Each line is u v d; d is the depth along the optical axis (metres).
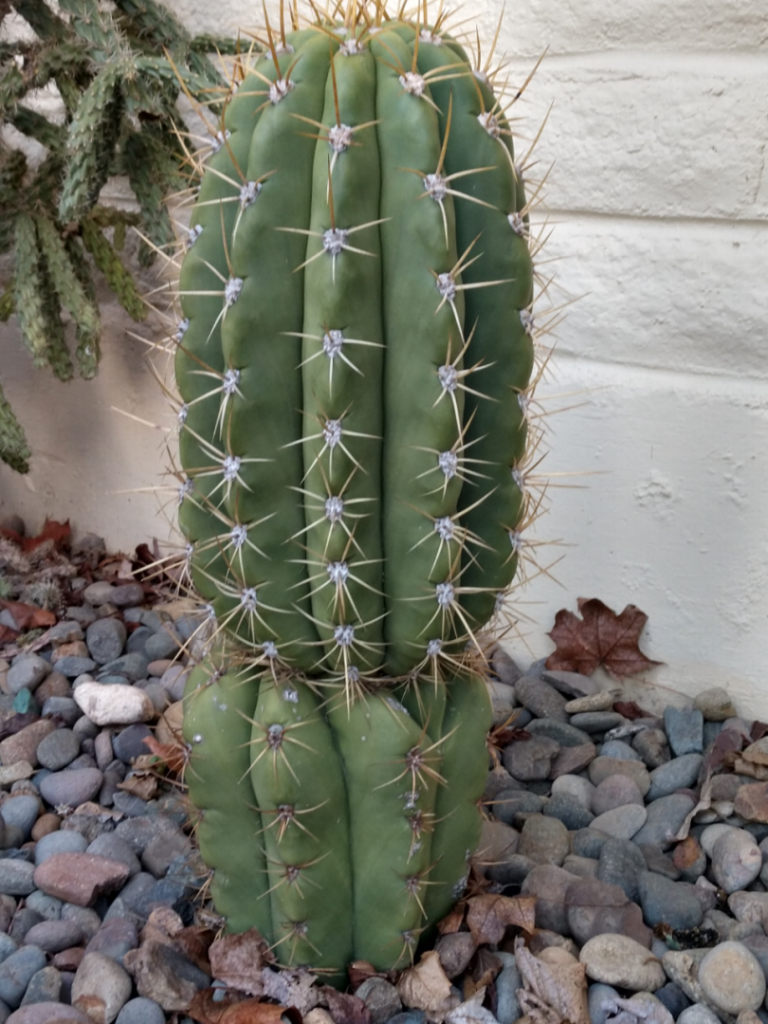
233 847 0.56
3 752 0.76
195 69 0.83
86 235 0.90
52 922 0.61
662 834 0.69
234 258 0.47
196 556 0.53
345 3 0.66
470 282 0.50
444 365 0.47
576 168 0.78
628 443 0.81
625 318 0.79
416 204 0.47
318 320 0.47
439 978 0.56
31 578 0.99
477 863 0.63
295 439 0.50
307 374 0.48
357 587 0.50
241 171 0.48
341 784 0.53
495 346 0.51
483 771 0.57
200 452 0.51
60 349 0.92
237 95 0.48
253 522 0.50
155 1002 0.56
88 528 1.11
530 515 0.67
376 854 0.54
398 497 0.50
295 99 0.46
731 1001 0.56
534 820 0.69
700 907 0.63
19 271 0.85
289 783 0.52
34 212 0.87
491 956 0.59
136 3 0.83
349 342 0.46
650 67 0.74
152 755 0.76
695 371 0.77
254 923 0.58
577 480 0.84
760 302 0.74
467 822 0.57
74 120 0.76
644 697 0.85
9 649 0.90
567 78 0.77
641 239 0.77
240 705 0.54
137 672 0.87
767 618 0.78
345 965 0.57
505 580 0.55
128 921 0.61
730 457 0.77
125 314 0.99
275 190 0.47
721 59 0.72
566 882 0.63
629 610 0.83
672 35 0.72
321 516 0.49
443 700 0.55
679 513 0.80
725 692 0.80
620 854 0.66
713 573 0.80
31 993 0.56
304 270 0.48
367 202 0.46
